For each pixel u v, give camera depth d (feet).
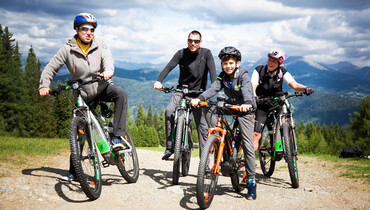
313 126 424.46
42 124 159.63
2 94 136.56
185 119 16.92
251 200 14.02
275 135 18.31
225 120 14.05
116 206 12.26
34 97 194.39
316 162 27.55
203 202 12.10
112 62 14.93
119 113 14.98
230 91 14.16
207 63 18.29
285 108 17.79
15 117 138.10
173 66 18.48
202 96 13.97
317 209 12.73
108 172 19.11
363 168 22.04
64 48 14.25
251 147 14.17
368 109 118.52
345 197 14.43
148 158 28.84
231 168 13.35
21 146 27.91
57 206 11.68
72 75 14.70
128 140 16.99
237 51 13.47
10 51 221.66
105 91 14.94
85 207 11.84
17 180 14.06
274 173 21.80
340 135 344.69
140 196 14.02
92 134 13.48
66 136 166.20
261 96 18.94
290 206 13.15
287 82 18.49
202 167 12.05
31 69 263.08
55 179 15.24
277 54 18.03
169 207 12.73
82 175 11.83
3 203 11.28
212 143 12.77
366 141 113.70
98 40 15.01
